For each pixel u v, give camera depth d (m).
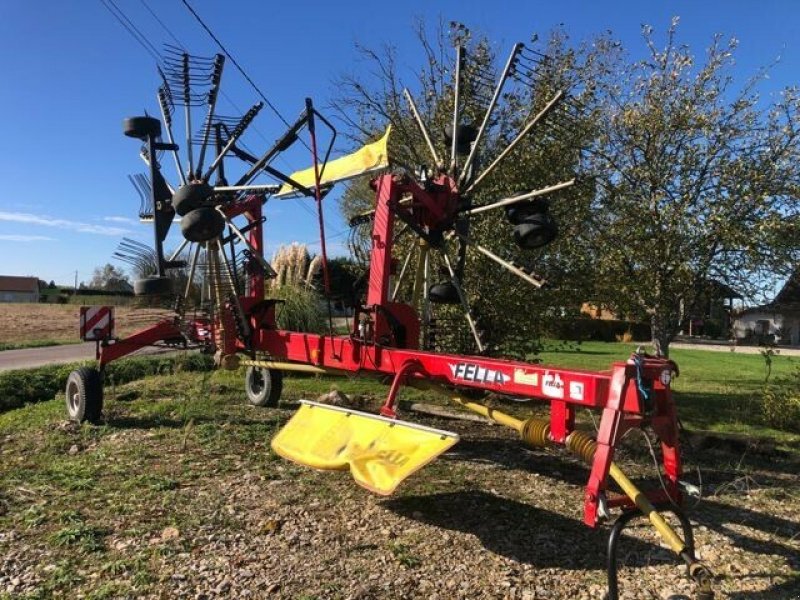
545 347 10.49
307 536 4.51
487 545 4.45
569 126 8.22
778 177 7.54
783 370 17.91
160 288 6.58
